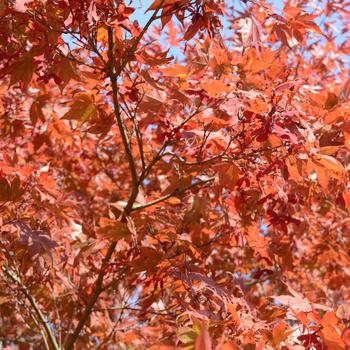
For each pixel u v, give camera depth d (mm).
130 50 3553
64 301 5152
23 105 5488
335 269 6211
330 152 3232
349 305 3111
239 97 3582
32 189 4000
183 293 4199
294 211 4391
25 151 6477
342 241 6152
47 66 3766
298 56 5965
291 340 2859
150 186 6059
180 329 2441
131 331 4742
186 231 4496
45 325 4633
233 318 2740
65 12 3371
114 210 4344
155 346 2576
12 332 5867
